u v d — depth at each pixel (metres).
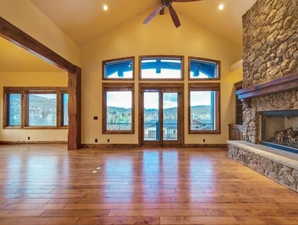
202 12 7.05
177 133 7.93
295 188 3.26
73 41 7.10
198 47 7.84
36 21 4.74
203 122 7.95
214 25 7.40
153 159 5.68
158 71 7.93
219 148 7.55
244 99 5.32
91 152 6.73
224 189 3.39
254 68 4.99
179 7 7.38
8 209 2.69
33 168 4.73
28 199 3.00
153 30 7.81
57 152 6.72
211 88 7.85
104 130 7.82
